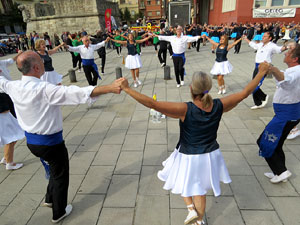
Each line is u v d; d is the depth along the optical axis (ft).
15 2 126.11
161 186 9.73
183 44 21.43
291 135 12.81
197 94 5.85
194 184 6.32
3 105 10.28
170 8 71.20
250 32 52.08
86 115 17.76
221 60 19.57
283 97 8.31
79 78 30.45
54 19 78.54
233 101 6.14
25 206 9.02
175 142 13.15
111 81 27.84
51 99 6.23
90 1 75.72
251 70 30.17
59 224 8.09
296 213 8.13
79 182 10.18
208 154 6.22
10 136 10.60
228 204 8.65
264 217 8.02
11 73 38.09
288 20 66.33
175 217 8.13
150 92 22.54
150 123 15.79
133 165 11.23
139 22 91.04
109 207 8.75
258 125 14.83
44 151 7.01
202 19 109.50
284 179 9.22
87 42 20.84
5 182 10.48
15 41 71.82
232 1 71.46
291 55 8.07
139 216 8.27
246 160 11.27
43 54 17.03
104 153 12.40
